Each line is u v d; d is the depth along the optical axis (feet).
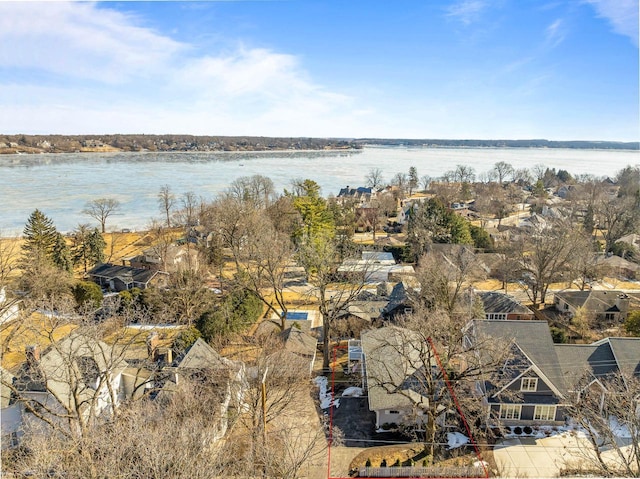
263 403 76.28
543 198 428.15
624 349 102.37
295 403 99.50
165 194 332.80
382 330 118.01
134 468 47.39
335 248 176.86
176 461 49.01
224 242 218.59
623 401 76.89
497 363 82.07
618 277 209.97
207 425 73.05
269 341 116.26
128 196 429.38
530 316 155.43
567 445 87.51
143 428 56.34
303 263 157.38
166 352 110.42
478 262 180.14
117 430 54.95
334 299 153.17
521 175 627.05
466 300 141.49
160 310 144.97
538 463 81.92
